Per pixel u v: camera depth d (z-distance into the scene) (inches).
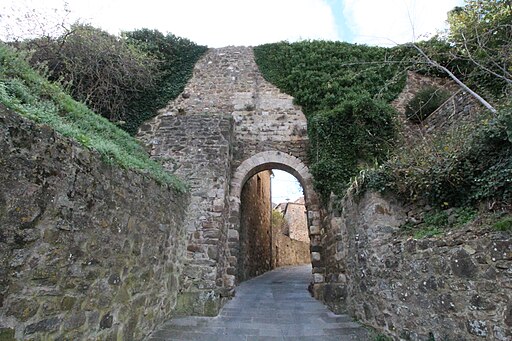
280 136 353.4
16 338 82.9
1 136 80.6
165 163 276.7
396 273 154.9
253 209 477.7
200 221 253.9
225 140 285.6
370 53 391.9
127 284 145.9
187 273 234.4
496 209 124.6
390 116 301.6
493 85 240.2
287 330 186.4
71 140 108.1
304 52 401.7
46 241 94.2
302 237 1017.5
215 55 415.8
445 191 153.4
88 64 329.4
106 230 127.3
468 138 148.3
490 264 103.8
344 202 243.0
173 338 170.7
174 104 381.4
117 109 362.0
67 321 103.3
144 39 408.2
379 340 162.1
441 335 121.6
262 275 479.2
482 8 255.9
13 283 82.6
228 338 174.2
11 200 82.5
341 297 224.8
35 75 202.2
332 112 313.7
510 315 94.9
